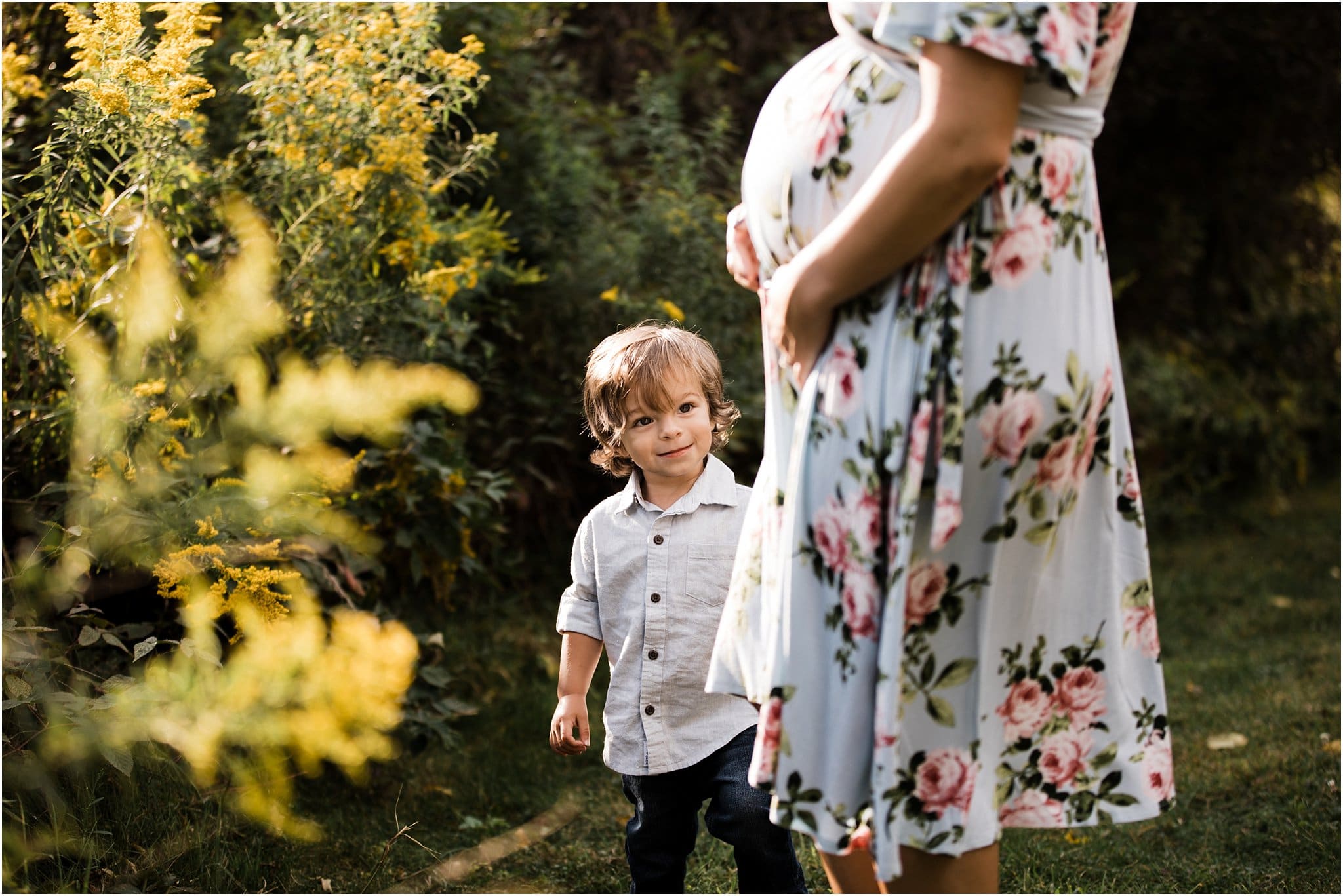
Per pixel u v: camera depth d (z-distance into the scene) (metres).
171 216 2.24
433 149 2.93
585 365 3.67
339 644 1.92
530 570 3.83
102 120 1.95
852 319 1.19
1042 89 1.12
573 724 1.86
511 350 3.66
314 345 2.47
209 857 1.96
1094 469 1.26
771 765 1.22
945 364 1.13
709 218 3.95
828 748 1.21
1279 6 5.77
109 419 1.92
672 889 1.82
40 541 1.90
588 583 1.89
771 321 1.26
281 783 2.05
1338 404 7.41
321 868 2.12
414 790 2.47
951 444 1.12
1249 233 7.07
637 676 1.80
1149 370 6.51
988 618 1.19
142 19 2.57
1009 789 1.26
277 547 2.04
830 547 1.21
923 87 1.07
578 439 3.80
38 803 1.84
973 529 1.17
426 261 2.61
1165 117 6.25
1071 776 1.29
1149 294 6.73
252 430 2.12
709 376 1.88
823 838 1.21
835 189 1.22
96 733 1.68
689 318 3.74
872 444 1.17
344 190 2.39
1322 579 4.52
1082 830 2.34
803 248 1.26
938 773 1.19
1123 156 6.40
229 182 2.49
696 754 1.76
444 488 2.74
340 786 2.44
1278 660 3.47
